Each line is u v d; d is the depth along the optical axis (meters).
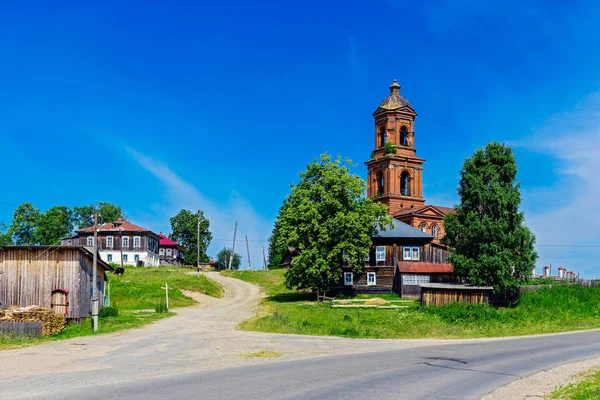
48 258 43.66
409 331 37.81
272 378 18.06
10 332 33.28
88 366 21.16
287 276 62.34
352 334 35.50
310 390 16.12
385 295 63.53
